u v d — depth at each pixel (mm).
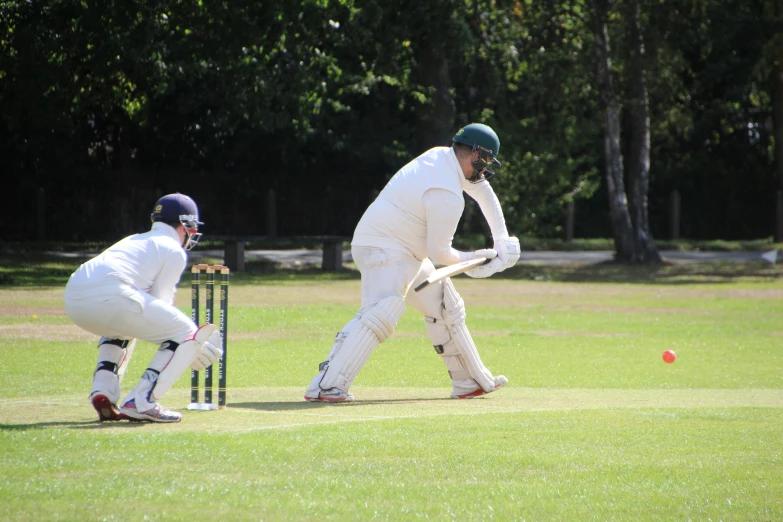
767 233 185125
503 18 121688
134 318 25438
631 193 133250
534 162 123500
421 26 115250
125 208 147125
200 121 149625
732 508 17562
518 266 128875
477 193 34438
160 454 21031
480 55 123188
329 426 24922
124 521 16266
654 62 126000
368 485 18781
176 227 27719
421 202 32531
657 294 92312
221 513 16797
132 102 118625
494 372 43594
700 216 186000
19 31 99875
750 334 61375
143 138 151625
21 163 144375
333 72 114938
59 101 109875
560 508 17422
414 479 19344
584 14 120625
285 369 42531
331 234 165875
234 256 112938
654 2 124438
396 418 26766
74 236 146875
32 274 92688
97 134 150875
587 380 41188
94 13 97125
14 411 28109
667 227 184875
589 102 133250
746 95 173125
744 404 32062
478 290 96000
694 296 90188
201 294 81062
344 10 108375
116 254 25984
